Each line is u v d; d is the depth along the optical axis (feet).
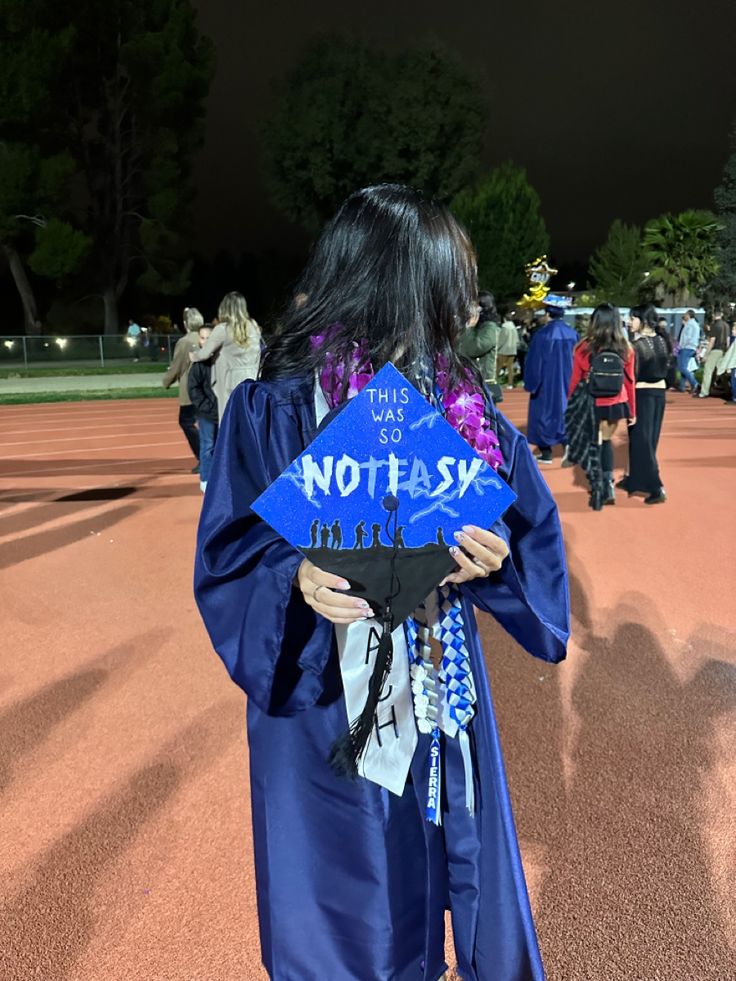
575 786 9.18
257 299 194.49
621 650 12.78
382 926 4.49
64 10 104.32
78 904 7.39
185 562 17.48
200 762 9.65
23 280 119.75
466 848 4.68
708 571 16.62
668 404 49.14
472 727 4.60
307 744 4.39
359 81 129.29
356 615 3.81
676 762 9.65
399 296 4.04
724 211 104.47
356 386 3.95
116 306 126.62
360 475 3.72
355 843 4.41
